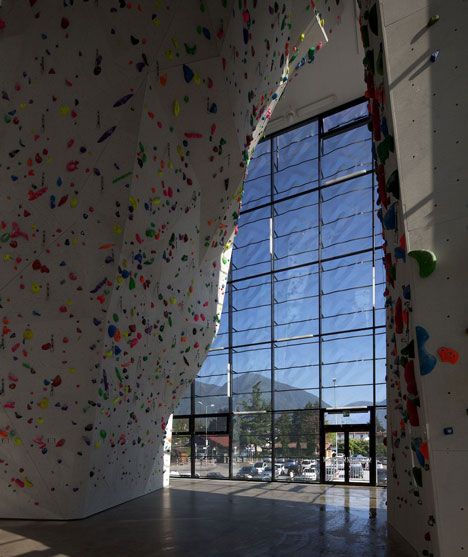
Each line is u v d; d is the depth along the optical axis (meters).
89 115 6.96
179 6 6.54
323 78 14.45
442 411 2.88
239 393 16.59
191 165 8.11
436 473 2.84
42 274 7.59
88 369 7.74
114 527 7.42
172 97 7.15
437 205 3.08
